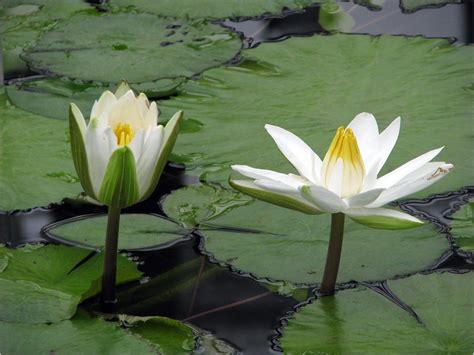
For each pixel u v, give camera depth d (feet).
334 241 4.32
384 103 5.02
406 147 4.81
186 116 5.00
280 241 4.51
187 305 4.39
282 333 4.23
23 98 5.12
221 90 5.14
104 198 4.27
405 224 4.19
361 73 5.19
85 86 5.20
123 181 4.23
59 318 4.27
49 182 4.70
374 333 4.23
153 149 4.22
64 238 4.57
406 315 4.28
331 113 4.98
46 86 5.19
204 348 4.25
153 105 4.28
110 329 4.24
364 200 4.17
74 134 4.21
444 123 4.91
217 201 4.67
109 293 4.39
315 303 4.32
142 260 4.51
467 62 5.23
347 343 4.20
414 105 5.00
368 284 4.39
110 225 4.35
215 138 4.89
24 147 4.84
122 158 4.19
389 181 4.30
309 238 4.52
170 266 4.50
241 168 4.28
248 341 4.28
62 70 5.26
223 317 4.35
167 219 4.62
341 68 5.23
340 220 4.30
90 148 4.21
